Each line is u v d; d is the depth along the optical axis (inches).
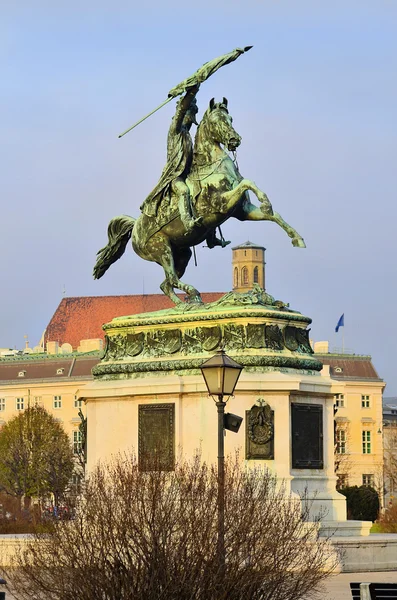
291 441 1600.6
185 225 1662.2
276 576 1138.0
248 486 1211.2
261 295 1668.3
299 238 1625.2
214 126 1658.5
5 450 4579.2
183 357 1636.3
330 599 1307.8
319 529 1518.2
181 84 1670.8
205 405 1593.3
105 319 6998.0
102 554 1128.2
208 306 1654.8
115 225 1782.7
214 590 1112.8
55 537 1175.0
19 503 3976.4
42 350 7111.2
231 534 1143.0
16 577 1218.0
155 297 7027.6
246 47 1672.0
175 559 1122.7
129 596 1118.4
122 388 1640.0
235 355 1605.6
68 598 1128.2
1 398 6560.0
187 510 1166.3
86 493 1258.0
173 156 1683.1
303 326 1672.0
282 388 1588.3
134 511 1149.1
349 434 6461.6
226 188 1653.5
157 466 1278.3
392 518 2760.8
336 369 6525.6
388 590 1161.4
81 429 1754.4
